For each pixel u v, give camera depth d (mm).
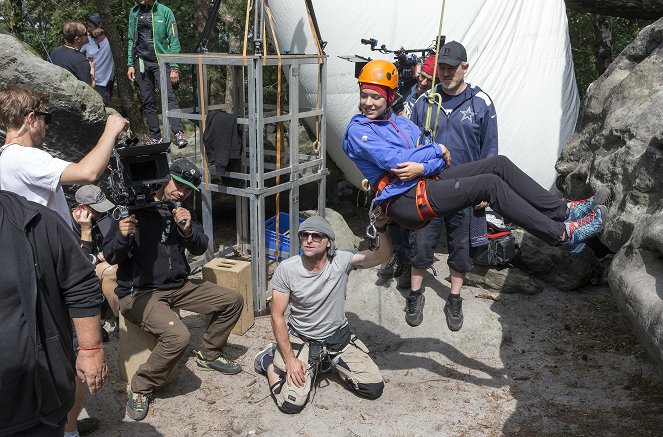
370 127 3402
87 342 2605
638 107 4238
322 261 4191
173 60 5539
